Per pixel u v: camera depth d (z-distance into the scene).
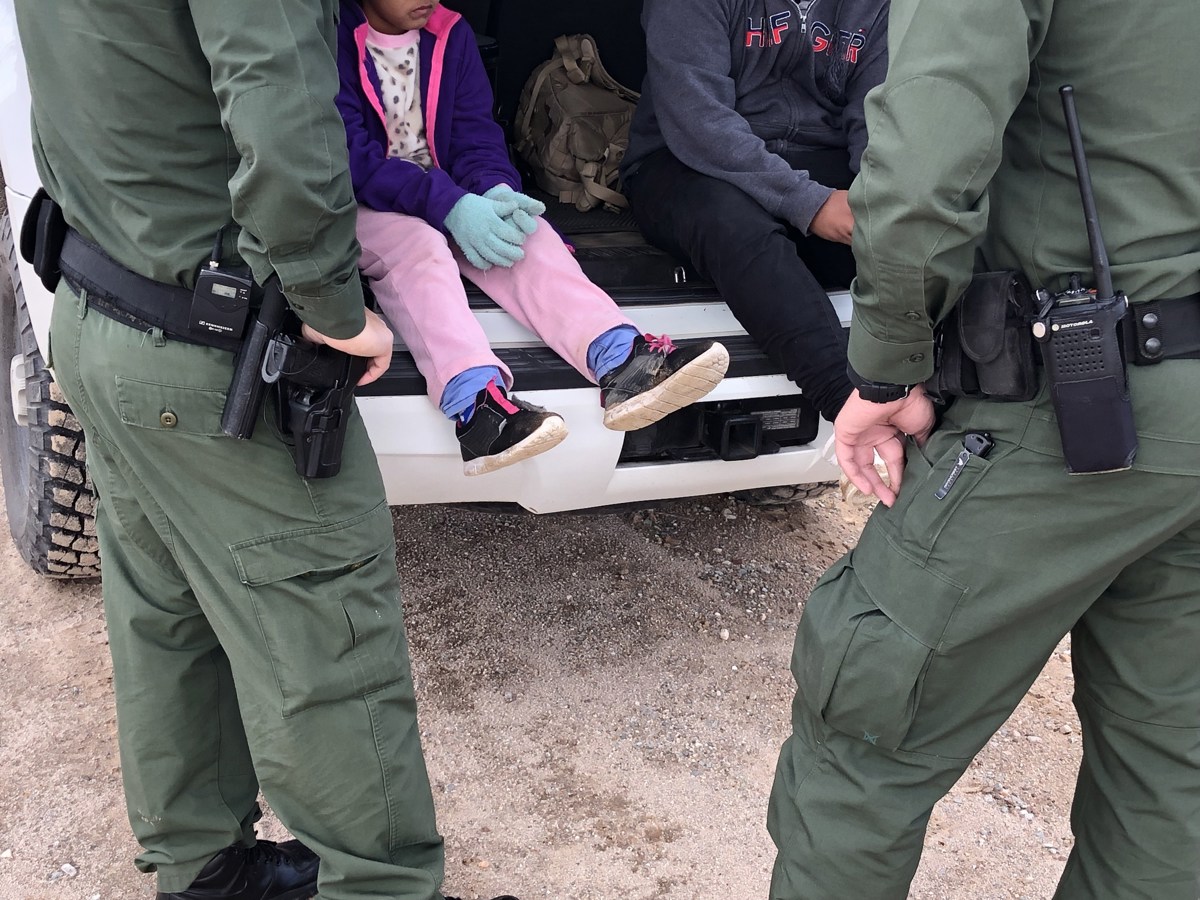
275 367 1.43
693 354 1.97
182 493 1.52
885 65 2.47
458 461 2.12
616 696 2.54
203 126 1.39
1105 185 1.28
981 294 1.38
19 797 2.18
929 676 1.49
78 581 2.85
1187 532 1.47
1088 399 1.29
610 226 2.83
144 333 1.46
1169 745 1.56
